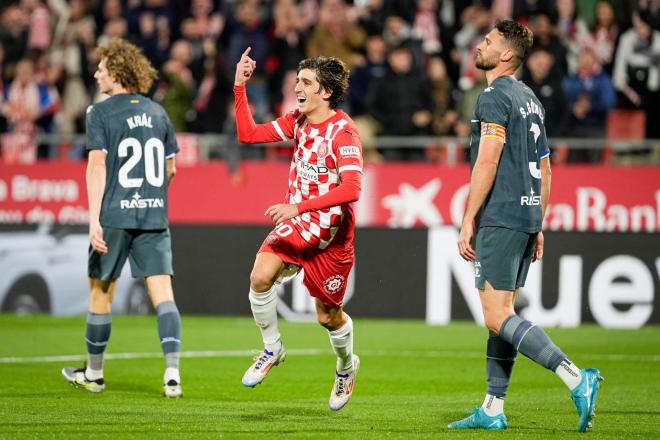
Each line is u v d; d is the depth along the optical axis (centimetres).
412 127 4681
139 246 2327
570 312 4047
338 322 2036
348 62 4966
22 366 2888
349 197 1881
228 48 4953
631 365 3117
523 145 1856
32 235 4259
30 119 5084
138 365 2934
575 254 4047
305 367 2959
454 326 4012
